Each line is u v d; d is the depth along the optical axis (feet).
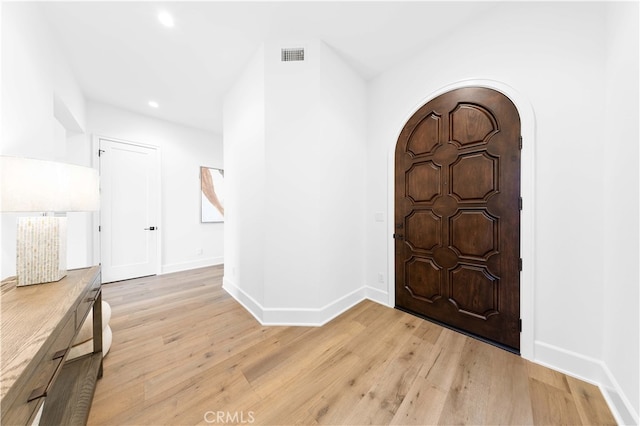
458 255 6.24
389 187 7.77
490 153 5.64
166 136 12.12
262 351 5.34
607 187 4.23
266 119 6.63
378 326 6.49
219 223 14.24
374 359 5.06
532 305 5.02
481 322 5.84
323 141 6.77
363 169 8.39
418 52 7.06
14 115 4.33
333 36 6.49
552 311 4.83
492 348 5.45
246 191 7.71
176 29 6.20
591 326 4.42
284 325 6.58
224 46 6.83
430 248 6.82
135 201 11.17
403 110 7.42
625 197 3.76
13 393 1.60
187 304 8.02
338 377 4.51
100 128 10.16
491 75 5.60
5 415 1.53
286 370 4.71
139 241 11.29
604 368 4.15
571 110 4.63
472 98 5.94
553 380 4.42
